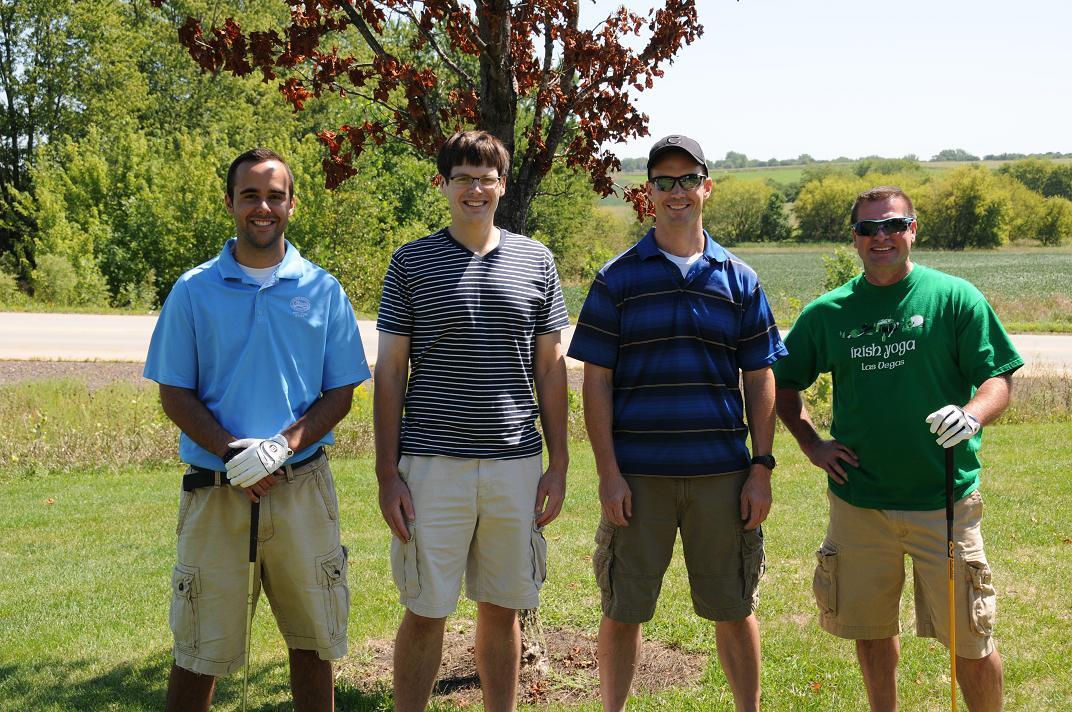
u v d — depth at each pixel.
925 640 4.67
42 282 27.16
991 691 3.41
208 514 3.19
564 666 4.54
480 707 4.10
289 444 3.16
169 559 6.66
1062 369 16.36
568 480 8.88
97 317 23.97
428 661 3.43
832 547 3.59
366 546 6.81
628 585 3.45
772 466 3.45
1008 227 87.19
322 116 38.44
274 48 4.27
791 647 4.68
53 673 4.61
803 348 3.67
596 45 4.56
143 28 40.53
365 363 3.44
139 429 10.48
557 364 3.48
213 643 3.20
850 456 3.51
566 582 5.86
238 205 3.21
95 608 5.60
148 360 3.22
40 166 31.84
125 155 30.86
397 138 4.54
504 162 3.38
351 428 10.41
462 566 3.37
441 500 3.30
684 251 3.40
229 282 3.23
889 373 3.42
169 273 29.27
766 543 6.71
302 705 3.38
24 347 18.03
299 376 3.27
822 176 116.19
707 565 3.46
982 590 3.34
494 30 4.20
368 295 26.58
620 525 3.39
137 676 4.57
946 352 3.39
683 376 3.36
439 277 3.31
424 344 3.33
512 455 3.34
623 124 4.70
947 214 86.44
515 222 4.56
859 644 3.65
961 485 3.40
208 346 3.21
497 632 3.49
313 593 3.28
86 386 13.26
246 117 39.66
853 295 3.54
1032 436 10.77
